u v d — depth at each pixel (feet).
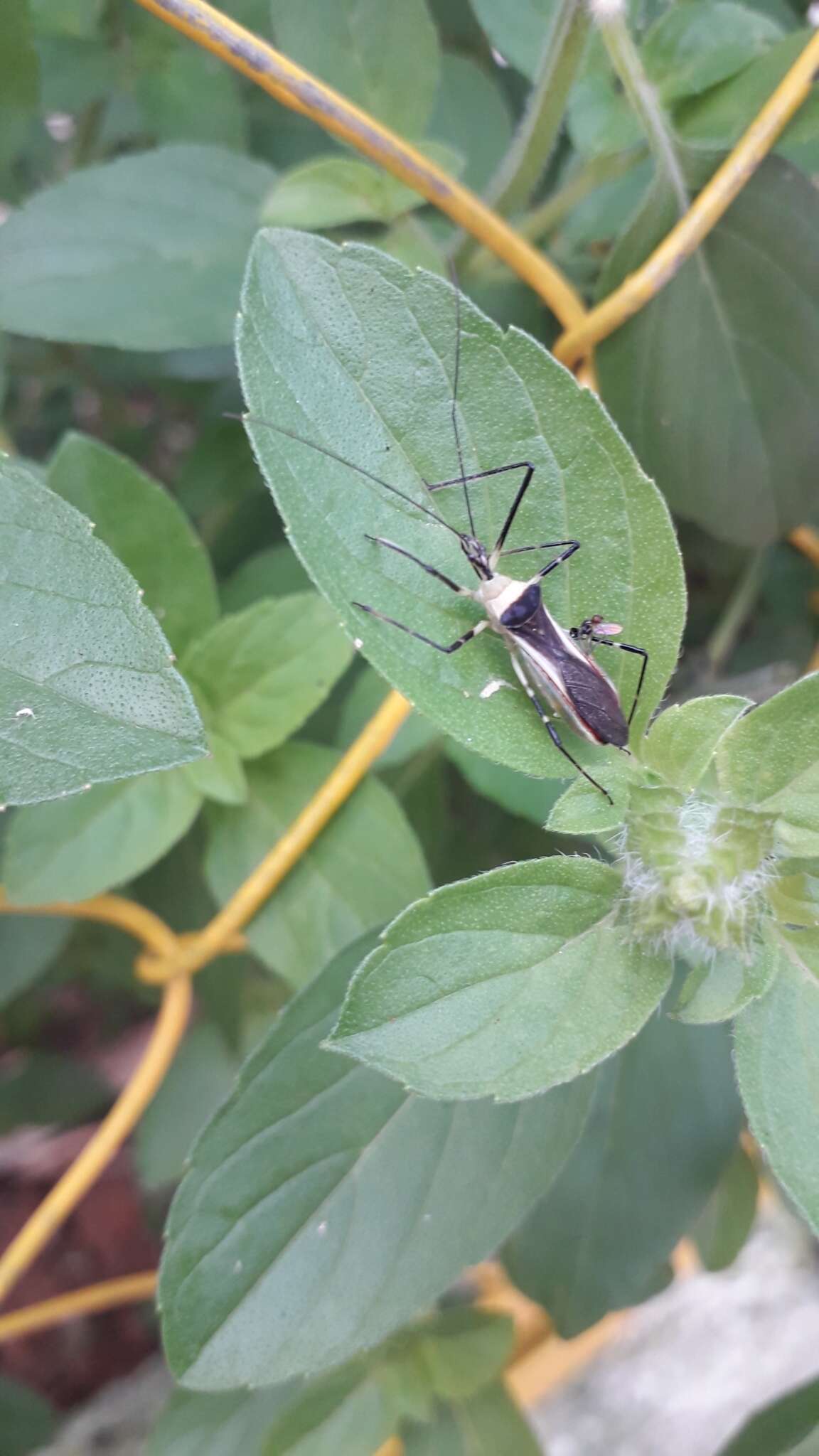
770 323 0.39
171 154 0.42
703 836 0.29
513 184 0.41
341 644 0.38
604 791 0.29
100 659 0.24
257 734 0.38
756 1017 0.28
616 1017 0.27
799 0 0.48
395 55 0.39
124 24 0.47
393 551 0.28
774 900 0.28
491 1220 0.32
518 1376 0.53
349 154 0.52
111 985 0.65
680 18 0.37
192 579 0.39
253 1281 0.31
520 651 0.29
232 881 0.38
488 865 0.50
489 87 0.48
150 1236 0.76
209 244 0.42
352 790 0.38
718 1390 0.56
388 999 0.26
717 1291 0.60
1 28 0.38
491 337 0.28
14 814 0.45
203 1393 0.42
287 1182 0.31
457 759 0.40
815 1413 0.35
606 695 0.29
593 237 0.44
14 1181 0.77
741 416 0.40
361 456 0.28
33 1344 0.72
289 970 0.38
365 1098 0.32
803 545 0.49
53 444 0.67
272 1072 0.32
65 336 0.40
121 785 0.38
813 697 0.28
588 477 0.29
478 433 0.28
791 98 0.35
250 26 0.46
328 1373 0.41
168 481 0.63
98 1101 0.65
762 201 0.37
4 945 0.48
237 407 0.55
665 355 0.38
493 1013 0.26
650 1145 0.39
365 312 0.28
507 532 0.29
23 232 0.41
